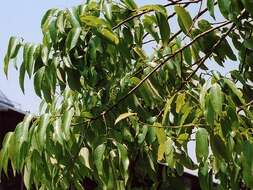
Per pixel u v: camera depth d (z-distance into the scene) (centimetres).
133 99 352
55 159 334
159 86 365
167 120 319
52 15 330
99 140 327
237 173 301
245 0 309
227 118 289
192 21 337
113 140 324
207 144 280
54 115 325
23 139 319
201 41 375
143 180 407
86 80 344
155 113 375
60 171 342
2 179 689
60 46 335
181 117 322
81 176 345
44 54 332
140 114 354
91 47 325
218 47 387
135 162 389
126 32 337
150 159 366
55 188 340
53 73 335
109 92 357
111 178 322
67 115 315
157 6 325
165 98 368
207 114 280
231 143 288
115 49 333
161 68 363
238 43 388
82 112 343
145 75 363
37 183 341
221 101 279
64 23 332
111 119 348
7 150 332
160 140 309
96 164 312
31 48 340
